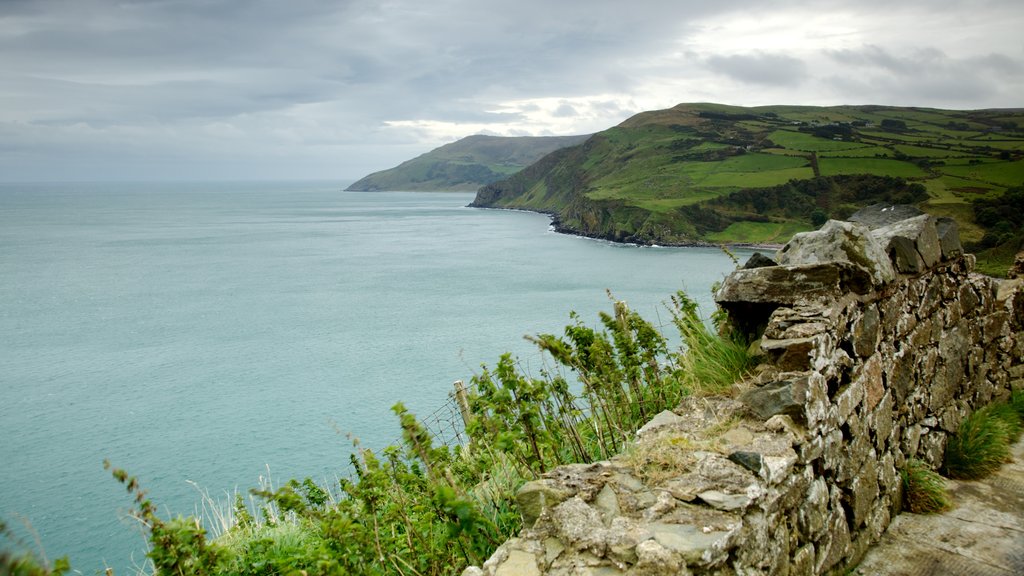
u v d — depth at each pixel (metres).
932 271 7.15
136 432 42.97
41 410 47.72
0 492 34.41
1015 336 9.29
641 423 6.07
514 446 5.03
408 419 4.43
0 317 81.75
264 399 48.75
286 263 130.62
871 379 5.61
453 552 4.35
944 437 6.99
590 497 3.83
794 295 5.44
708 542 3.23
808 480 4.41
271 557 4.80
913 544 5.35
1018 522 5.60
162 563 3.67
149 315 82.25
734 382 5.25
